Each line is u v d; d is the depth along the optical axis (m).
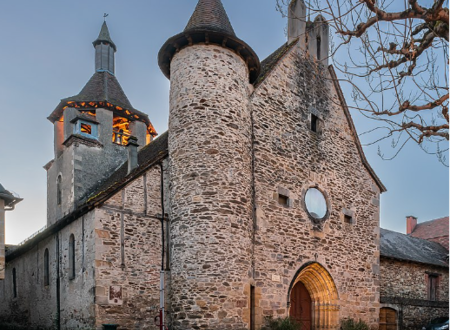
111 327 10.04
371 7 5.97
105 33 20.39
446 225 27.92
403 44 6.39
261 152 12.69
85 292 10.71
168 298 11.08
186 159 11.31
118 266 10.65
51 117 18.50
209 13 12.48
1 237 13.45
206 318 10.13
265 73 13.60
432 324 17.41
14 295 17.03
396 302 16.52
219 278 10.40
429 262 19.03
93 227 10.66
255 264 11.69
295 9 15.48
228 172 11.23
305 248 13.19
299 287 13.80
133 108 19.06
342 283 14.11
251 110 12.72
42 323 13.66
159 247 11.42
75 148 16.55
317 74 15.51
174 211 11.29
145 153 16.22
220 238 10.67
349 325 13.34
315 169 14.36
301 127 14.28
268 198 12.52
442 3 5.69
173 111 12.01
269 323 11.55
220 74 11.86
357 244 15.19
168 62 12.84
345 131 16.09
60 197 17.34
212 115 11.47
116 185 11.09
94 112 18.31
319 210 14.11
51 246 13.78
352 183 15.73
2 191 13.48
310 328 13.71
